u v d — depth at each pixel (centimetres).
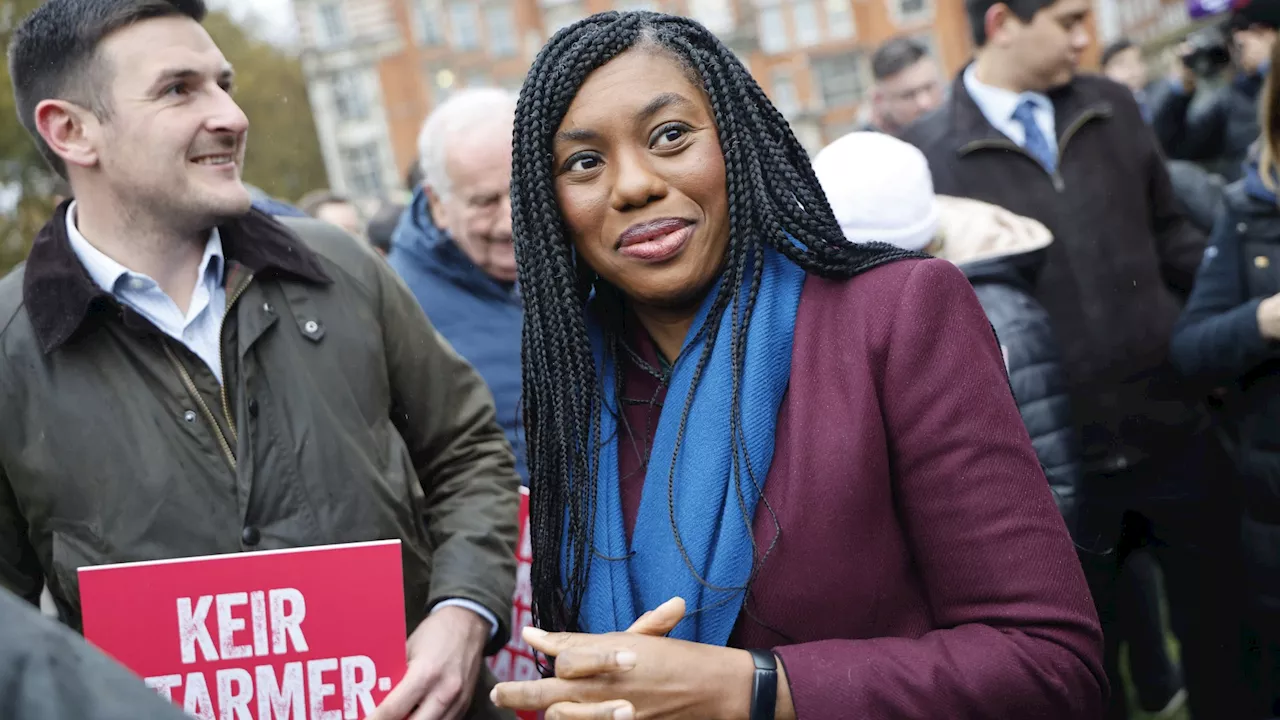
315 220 248
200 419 215
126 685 97
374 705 198
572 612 184
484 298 371
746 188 177
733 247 178
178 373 216
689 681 161
